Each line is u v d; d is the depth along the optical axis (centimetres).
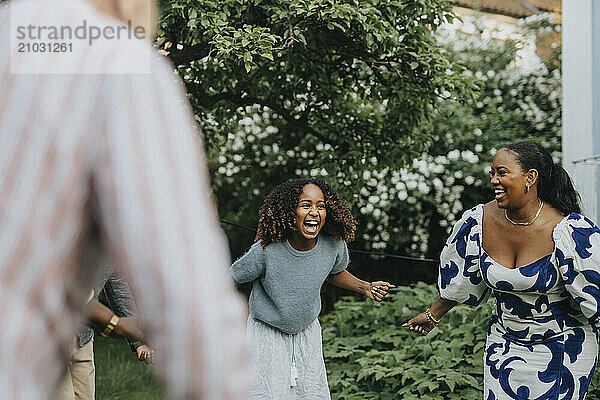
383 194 909
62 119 82
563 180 328
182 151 84
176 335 79
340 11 534
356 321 631
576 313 329
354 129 725
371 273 938
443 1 639
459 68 659
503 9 1141
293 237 379
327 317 677
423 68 628
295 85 693
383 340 567
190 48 589
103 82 83
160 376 82
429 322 378
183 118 86
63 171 81
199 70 643
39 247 81
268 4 563
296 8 530
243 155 980
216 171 950
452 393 471
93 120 83
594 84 621
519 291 328
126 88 83
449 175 916
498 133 936
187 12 546
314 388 386
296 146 980
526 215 326
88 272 87
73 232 83
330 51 650
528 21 1041
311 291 378
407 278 935
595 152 618
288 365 381
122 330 289
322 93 704
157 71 86
